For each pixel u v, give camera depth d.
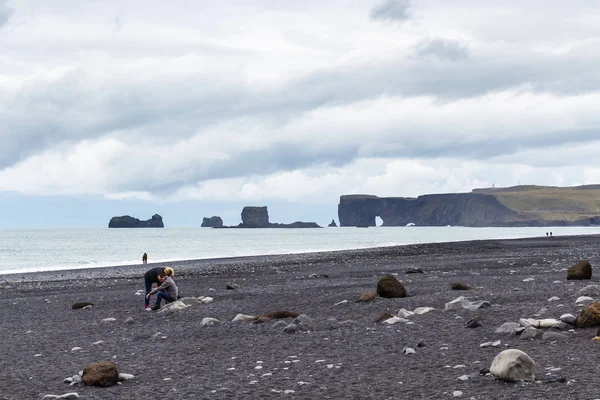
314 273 41.44
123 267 65.81
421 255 66.94
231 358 12.94
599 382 8.76
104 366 11.16
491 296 20.66
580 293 18.97
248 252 105.62
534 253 60.31
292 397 9.35
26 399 10.25
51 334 18.59
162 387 10.55
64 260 89.75
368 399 8.95
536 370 9.45
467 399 8.46
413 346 12.77
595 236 144.38
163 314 21.75
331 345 13.62
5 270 67.38
